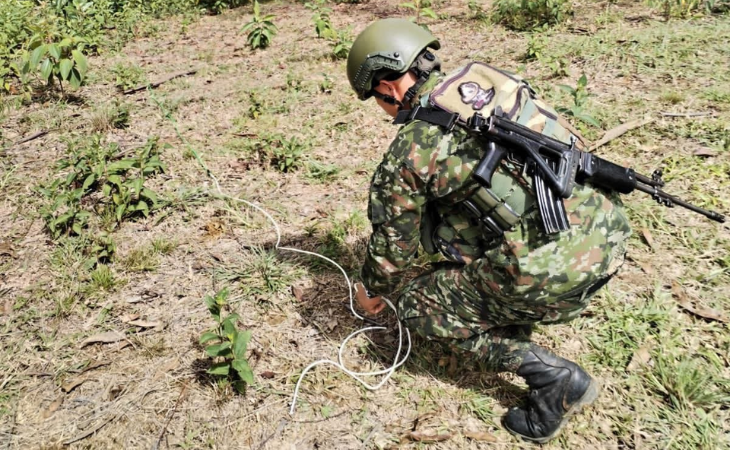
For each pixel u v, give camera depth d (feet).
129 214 12.09
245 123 15.64
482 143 6.25
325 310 9.71
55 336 9.39
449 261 7.44
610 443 7.39
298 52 20.70
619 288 9.60
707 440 7.25
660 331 8.77
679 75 15.72
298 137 14.79
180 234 11.62
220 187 13.02
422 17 23.53
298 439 7.69
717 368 8.20
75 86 17.19
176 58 21.04
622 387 8.06
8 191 12.98
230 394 8.27
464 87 6.43
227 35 23.53
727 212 10.93
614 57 17.13
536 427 7.25
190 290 10.23
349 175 13.20
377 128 14.98
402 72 6.60
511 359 7.09
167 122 15.96
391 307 9.21
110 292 10.22
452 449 7.45
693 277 9.68
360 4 26.68
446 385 8.30
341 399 8.20
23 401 8.34
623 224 6.53
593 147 13.09
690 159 12.38
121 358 8.98
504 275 6.48
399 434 7.69
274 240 11.35
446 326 7.20
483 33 20.92
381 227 6.91
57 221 11.23
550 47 18.54
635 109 14.44
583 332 8.89
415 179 6.44
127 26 24.39
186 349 9.08
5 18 22.62
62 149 14.73
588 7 22.08
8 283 10.48
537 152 6.11
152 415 8.08
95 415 8.10
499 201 6.29
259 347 9.04
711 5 19.38
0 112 16.74
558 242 6.23
